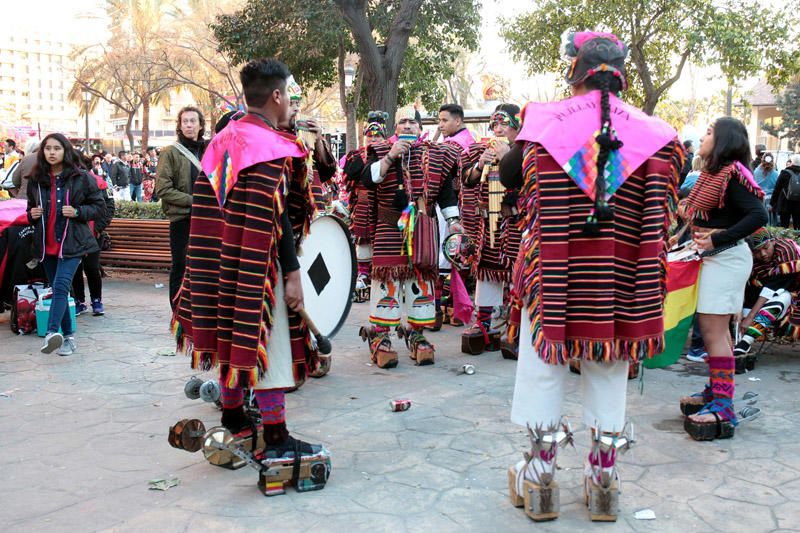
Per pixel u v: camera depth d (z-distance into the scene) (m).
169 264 9.87
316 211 3.65
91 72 39.25
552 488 3.08
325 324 4.21
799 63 18.42
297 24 17.81
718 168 4.12
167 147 5.88
